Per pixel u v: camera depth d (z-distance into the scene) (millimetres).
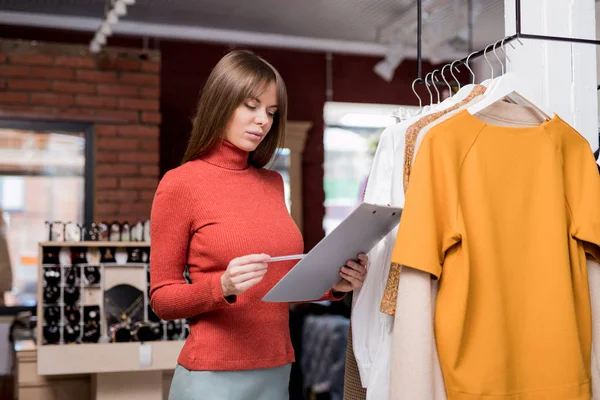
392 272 1636
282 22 6582
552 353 1621
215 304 1613
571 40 1775
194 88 6797
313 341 4613
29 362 3611
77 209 5895
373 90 7488
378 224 1610
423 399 1482
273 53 7164
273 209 1818
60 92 5875
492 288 1557
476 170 1581
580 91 2191
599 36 2574
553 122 1701
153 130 6066
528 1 2191
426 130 1624
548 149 1670
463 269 1522
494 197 1607
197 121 1791
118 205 5957
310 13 6277
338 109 7562
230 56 1773
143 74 6059
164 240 1728
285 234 1793
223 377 1702
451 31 6660
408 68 7613
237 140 1765
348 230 1540
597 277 1738
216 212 1724
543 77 2170
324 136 7320
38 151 5832
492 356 1548
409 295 1513
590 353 1696
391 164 1756
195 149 1792
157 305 1701
